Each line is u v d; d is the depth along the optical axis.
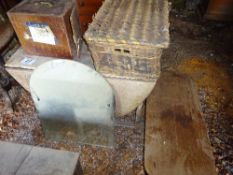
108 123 1.62
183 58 2.63
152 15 1.43
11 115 2.02
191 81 2.11
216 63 2.56
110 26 1.31
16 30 1.44
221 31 3.13
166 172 1.47
